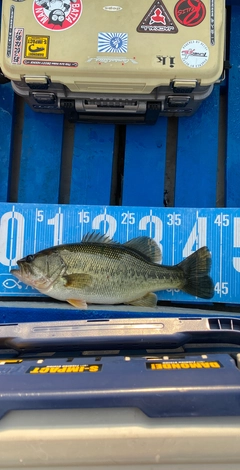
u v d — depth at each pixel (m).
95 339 0.45
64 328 0.46
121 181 0.71
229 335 0.44
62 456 0.31
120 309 0.61
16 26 0.53
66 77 0.54
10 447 0.31
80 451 0.31
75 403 0.32
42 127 0.69
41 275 0.59
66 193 0.71
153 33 0.53
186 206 0.68
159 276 0.61
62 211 0.66
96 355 0.44
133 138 0.69
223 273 0.65
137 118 0.65
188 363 0.36
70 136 0.71
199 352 0.43
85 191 0.69
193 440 0.31
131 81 0.54
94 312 0.61
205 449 0.31
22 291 0.65
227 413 0.31
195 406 0.32
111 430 0.31
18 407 0.32
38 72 0.54
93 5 0.53
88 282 0.59
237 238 0.65
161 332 0.45
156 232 0.66
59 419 0.32
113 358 0.39
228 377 0.33
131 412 0.32
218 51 0.54
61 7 0.53
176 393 0.32
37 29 0.53
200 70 0.53
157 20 0.53
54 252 0.59
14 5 0.53
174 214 0.66
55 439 0.31
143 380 0.33
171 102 0.60
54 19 0.53
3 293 0.65
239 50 0.69
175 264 0.65
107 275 0.60
